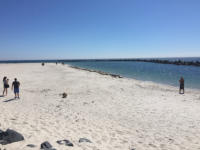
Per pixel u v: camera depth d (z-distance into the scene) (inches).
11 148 186.9
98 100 523.2
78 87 743.7
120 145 232.5
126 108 440.5
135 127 310.8
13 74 1234.6
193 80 1183.6
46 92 630.5
